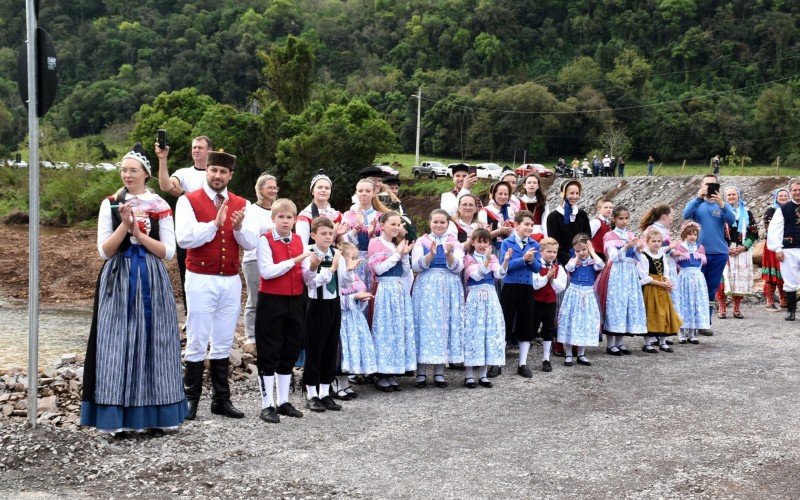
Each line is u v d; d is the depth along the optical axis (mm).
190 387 6129
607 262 9078
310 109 40094
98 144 81188
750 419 6199
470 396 7066
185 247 5934
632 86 92688
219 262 6047
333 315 6535
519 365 7965
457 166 9281
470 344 7406
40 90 5398
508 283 7934
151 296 5473
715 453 5336
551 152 85375
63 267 19062
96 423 5332
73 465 4902
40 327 12445
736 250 11805
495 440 5664
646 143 84000
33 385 5367
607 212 9562
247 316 8312
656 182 36750
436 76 103312
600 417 6293
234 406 6539
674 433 5820
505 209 9242
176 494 4527
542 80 92188
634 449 5434
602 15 114562
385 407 6664
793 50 95875
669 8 106188
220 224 5859
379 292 7332
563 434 5816
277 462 5121
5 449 4961
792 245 11477
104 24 129500
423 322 7430
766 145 78688
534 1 121375
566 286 8547
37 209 5387
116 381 5336
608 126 83250
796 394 7023
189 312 6078
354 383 7691
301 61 42656
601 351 9344
